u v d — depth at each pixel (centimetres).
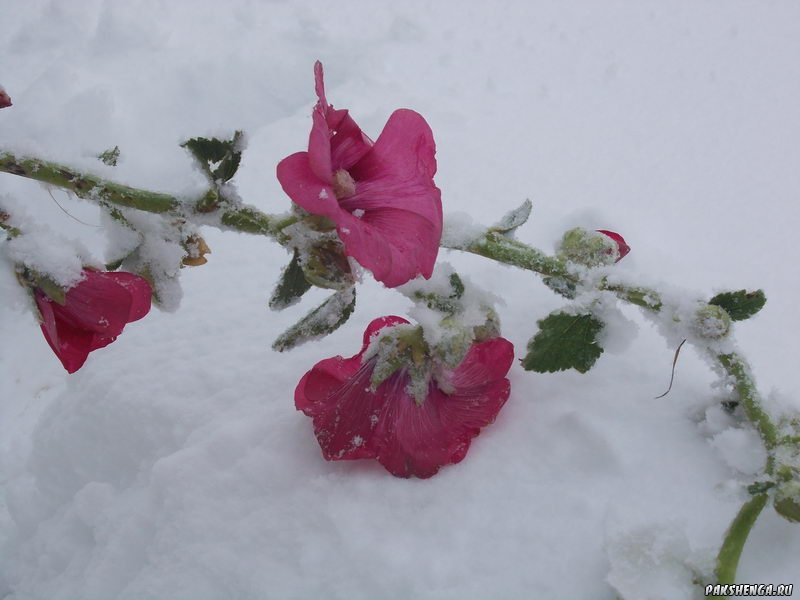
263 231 33
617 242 40
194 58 79
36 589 43
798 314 47
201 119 74
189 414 43
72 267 31
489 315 37
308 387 36
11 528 50
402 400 36
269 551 36
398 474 37
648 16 84
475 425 37
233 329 49
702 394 40
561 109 71
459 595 33
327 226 32
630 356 43
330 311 35
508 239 37
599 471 37
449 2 92
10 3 98
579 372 38
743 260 52
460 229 37
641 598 31
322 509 37
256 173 66
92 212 68
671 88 72
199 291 53
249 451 40
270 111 76
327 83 78
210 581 36
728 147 63
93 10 91
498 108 71
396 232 32
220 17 89
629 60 77
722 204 57
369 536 35
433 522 36
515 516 35
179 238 34
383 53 82
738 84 71
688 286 50
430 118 71
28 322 64
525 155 65
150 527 40
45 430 49
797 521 32
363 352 37
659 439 38
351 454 37
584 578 33
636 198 59
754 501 32
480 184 62
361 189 32
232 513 38
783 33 78
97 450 46
